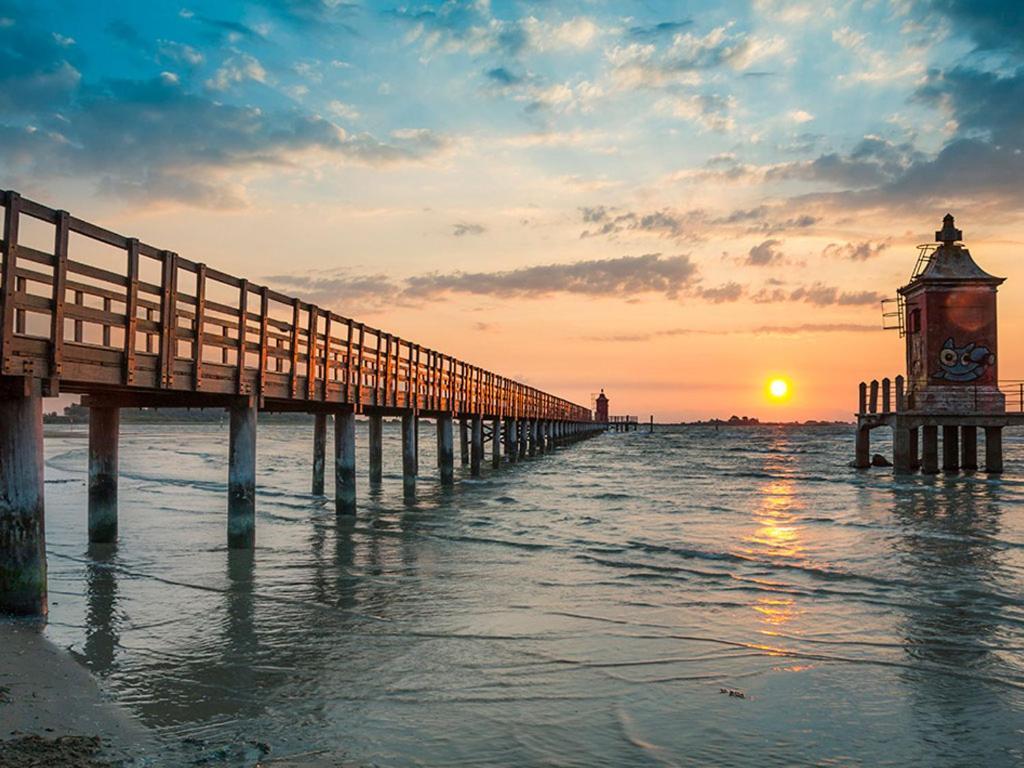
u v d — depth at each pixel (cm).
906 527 2044
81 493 2784
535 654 924
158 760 608
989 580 1370
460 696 785
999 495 2881
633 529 1986
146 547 1597
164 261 1172
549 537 1830
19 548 945
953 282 3516
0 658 812
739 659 918
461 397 3209
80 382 1024
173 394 1437
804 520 2186
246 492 1540
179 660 878
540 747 670
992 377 3494
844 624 1077
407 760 637
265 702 756
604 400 17638
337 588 1260
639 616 1108
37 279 926
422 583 1309
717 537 1858
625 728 714
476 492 2975
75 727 663
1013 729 722
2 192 873
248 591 1230
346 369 1922
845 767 645
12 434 926
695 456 6588
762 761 653
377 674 846
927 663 907
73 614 1056
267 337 1515
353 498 2067
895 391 3650
